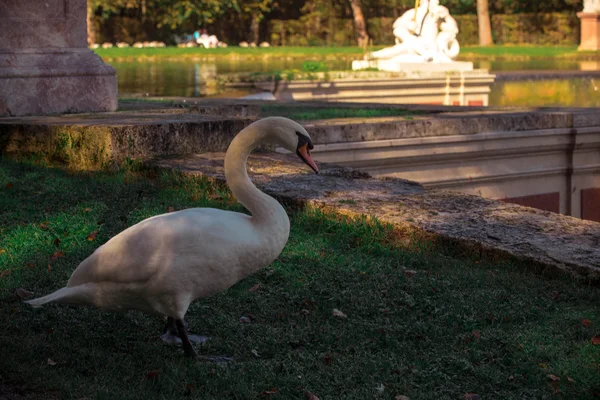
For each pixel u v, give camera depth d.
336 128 11.30
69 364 4.36
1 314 4.95
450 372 4.45
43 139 9.31
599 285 5.64
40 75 11.12
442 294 5.54
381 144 11.55
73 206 7.46
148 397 3.97
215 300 5.42
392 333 4.95
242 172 4.65
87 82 11.59
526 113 13.04
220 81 24.38
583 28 51.81
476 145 12.16
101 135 8.86
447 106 15.55
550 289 5.64
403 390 4.23
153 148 9.16
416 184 8.23
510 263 6.07
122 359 4.47
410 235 6.64
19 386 4.02
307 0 60.75
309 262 6.15
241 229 4.46
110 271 4.22
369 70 26.19
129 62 43.75
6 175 8.57
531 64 40.03
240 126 9.95
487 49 51.47
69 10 11.43
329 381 4.31
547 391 4.27
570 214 13.02
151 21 58.03
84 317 5.01
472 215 7.01
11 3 10.93
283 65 39.62
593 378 4.34
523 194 12.70
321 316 5.23
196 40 57.25
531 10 64.56
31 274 5.68
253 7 58.22
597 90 27.00
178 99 16.45
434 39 28.44
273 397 4.11
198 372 4.30
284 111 14.84
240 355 4.65
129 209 7.39
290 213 7.36
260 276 5.85
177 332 4.85
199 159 9.04
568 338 4.86
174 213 4.46
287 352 4.68
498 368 4.53
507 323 5.12
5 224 6.93
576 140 12.78
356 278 5.84
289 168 8.83
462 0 62.06
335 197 7.53
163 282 4.23
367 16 62.19
